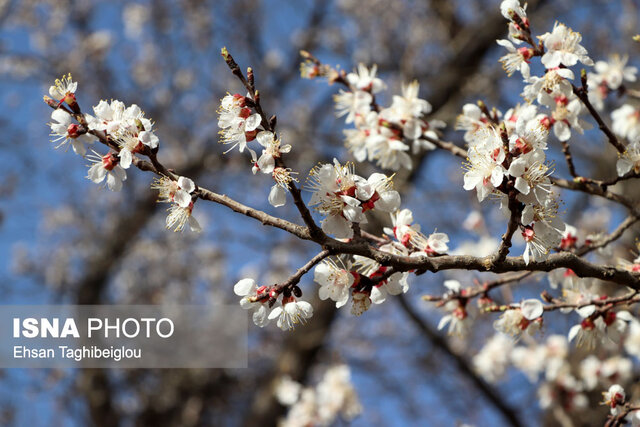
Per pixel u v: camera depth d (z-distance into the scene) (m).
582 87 2.63
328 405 5.36
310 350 7.68
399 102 3.32
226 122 2.20
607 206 7.64
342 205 2.17
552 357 4.77
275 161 2.16
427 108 3.31
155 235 9.66
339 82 3.49
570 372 4.71
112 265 8.77
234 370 9.36
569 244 3.03
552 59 2.60
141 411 9.11
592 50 7.93
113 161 2.25
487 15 7.95
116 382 8.69
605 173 6.09
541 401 4.63
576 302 2.84
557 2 8.06
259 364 9.61
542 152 2.02
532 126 2.05
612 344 2.79
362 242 2.16
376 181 2.21
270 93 9.55
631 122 3.83
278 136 2.19
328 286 2.21
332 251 2.11
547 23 8.01
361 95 3.42
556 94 2.70
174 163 9.31
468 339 7.32
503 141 1.96
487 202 2.38
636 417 2.69
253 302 2.14
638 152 2.70
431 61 8.99
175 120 9.91
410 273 2.31
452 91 7.67
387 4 9.55
